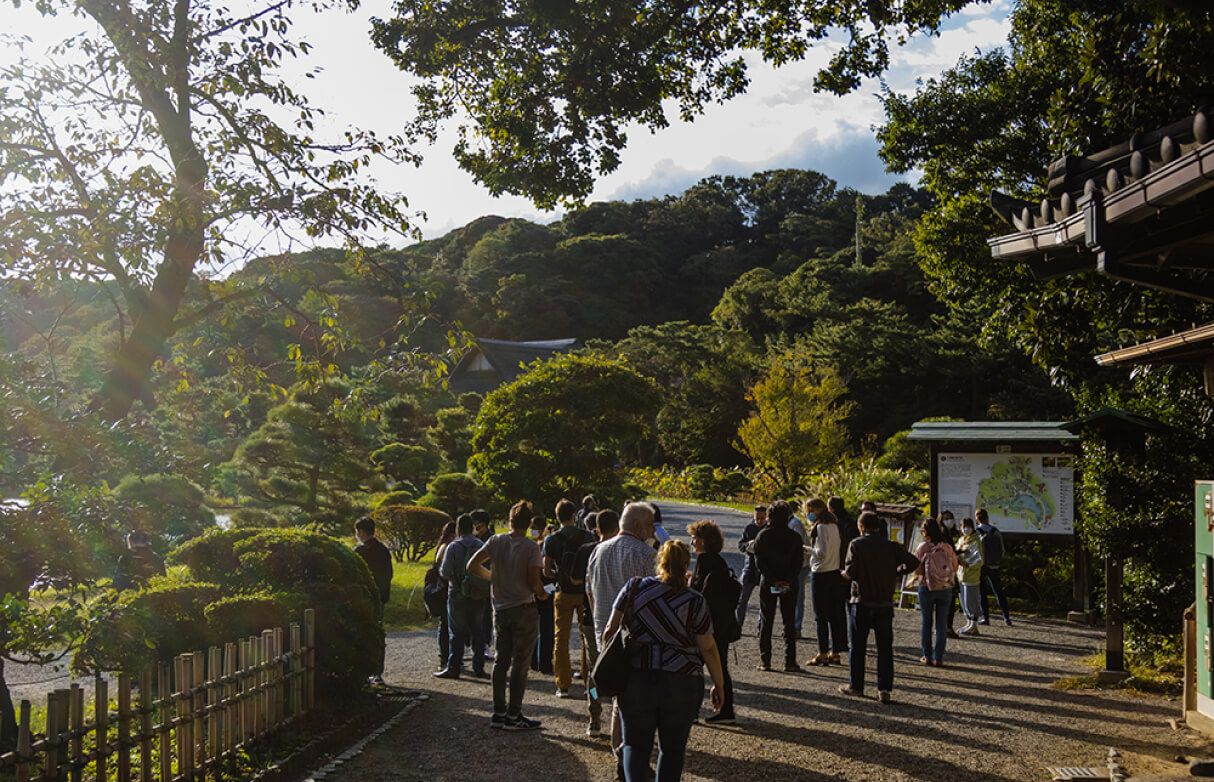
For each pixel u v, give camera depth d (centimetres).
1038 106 1445
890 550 761
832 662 939
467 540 894
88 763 443
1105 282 1130
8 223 593
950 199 1510
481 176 1098
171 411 749
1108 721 688
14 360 484
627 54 994
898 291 6788
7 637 425
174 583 678
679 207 11419
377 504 1797
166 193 641
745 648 1059
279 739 593
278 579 693
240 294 732
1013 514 1379
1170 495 880
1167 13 748
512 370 4978
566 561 759
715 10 1077
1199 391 1002
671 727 419
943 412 5166
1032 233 516
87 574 459
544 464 1944
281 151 707
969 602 1166
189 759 495
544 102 1048
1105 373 1377
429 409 2603
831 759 581
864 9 1091
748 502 3950
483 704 756
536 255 9762
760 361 5391
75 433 477
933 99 1516
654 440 5450
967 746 612
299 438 1487
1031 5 1387
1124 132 1002
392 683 855
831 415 3897
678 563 429
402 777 545
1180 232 454
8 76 632
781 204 11644
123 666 520
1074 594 1338
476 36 1041
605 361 2072
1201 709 593
